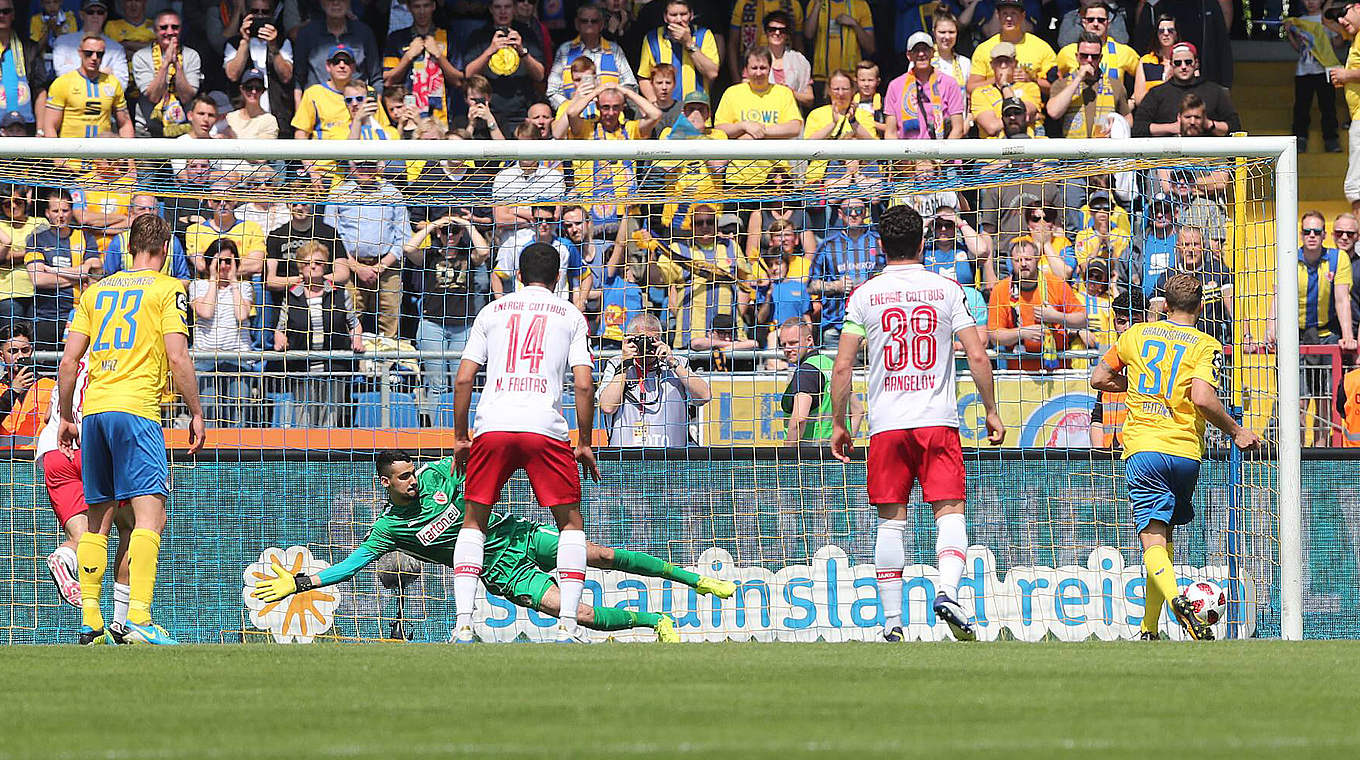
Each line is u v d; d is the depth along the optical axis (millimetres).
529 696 15758
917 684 16984
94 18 51281
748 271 40375
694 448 34500
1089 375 37312
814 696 15750
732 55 54156
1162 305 37656
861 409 36156
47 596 33812
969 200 43062
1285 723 13727
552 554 29922
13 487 33875
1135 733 13047
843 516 34406
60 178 36688
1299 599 31547
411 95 51188
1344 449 34969
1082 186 42000
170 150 31219
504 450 25328
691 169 39344
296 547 34375
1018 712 14461
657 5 53406
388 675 18031
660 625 29625
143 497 25125
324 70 51312
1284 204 31938
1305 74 56969
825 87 53969
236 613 34188
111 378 25047
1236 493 34312
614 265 40656
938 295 25281
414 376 38250
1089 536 34531
